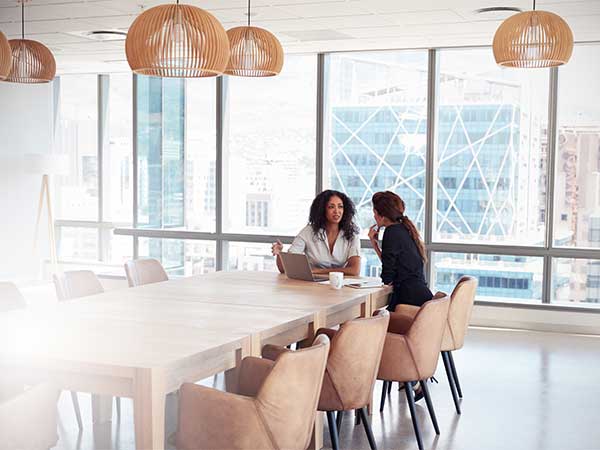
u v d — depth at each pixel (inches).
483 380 241.3
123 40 313.1
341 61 351.3
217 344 136.6
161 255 397.4
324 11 257.0
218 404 119.5
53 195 426.0
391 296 223.5
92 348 132.8
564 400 219.6
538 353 279.3
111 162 417.4
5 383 139.6
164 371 122.0
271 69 204.7
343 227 240.7
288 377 119.0
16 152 392.8
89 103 420.5
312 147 360.8
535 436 188.5
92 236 423.5
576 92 318.7
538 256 326.3
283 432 120.6
